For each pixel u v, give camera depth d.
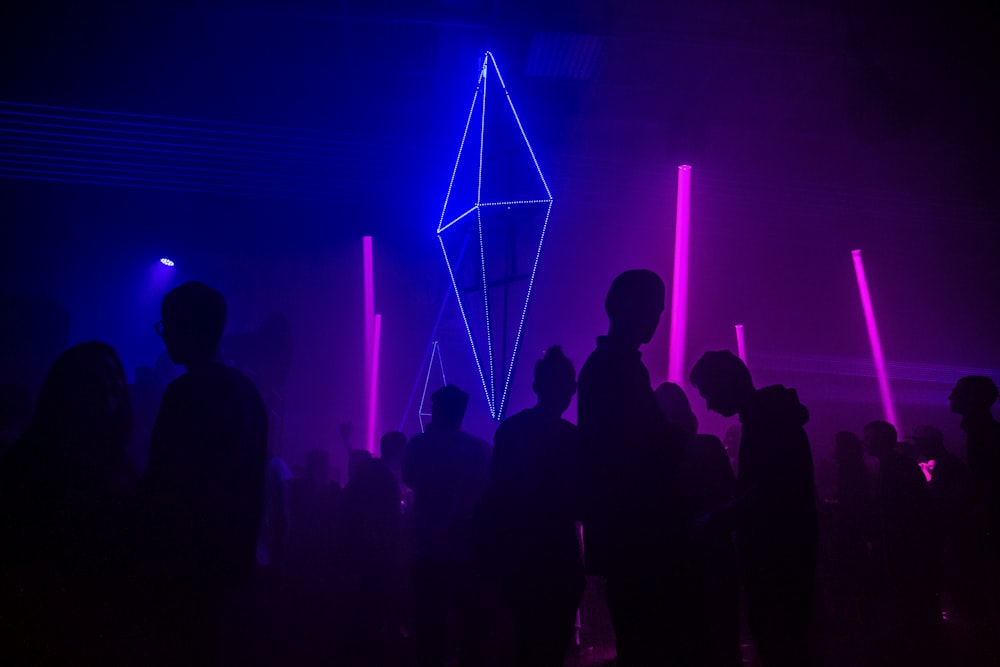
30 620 1.95
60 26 7.55
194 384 2.15
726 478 3.46
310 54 8.15
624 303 2.41
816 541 2.65
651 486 2.19
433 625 3.90
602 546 2.22
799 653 2.54
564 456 3.04
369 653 5.30
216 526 2.02
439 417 4.18
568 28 7.34
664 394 3.78
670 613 2.13
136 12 7.40
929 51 7.74
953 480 5.47
